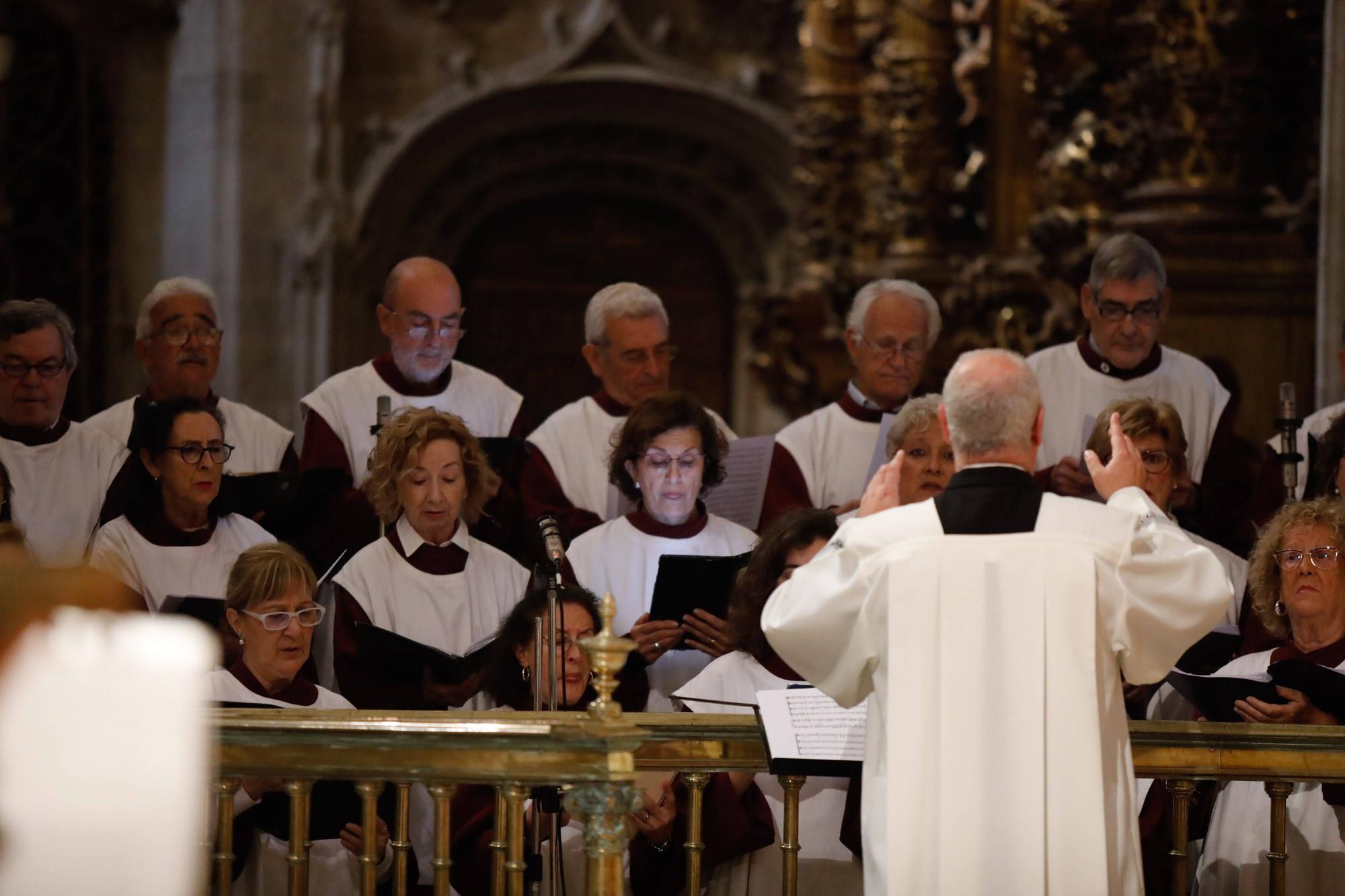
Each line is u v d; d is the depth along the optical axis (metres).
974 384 15.66
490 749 15.84
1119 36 39.47
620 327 27.28
